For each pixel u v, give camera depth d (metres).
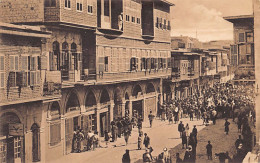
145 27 41.66
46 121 23.97
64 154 25.95
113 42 33.12
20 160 21.84
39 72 22.48
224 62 61.56
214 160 24.19
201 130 34.09
